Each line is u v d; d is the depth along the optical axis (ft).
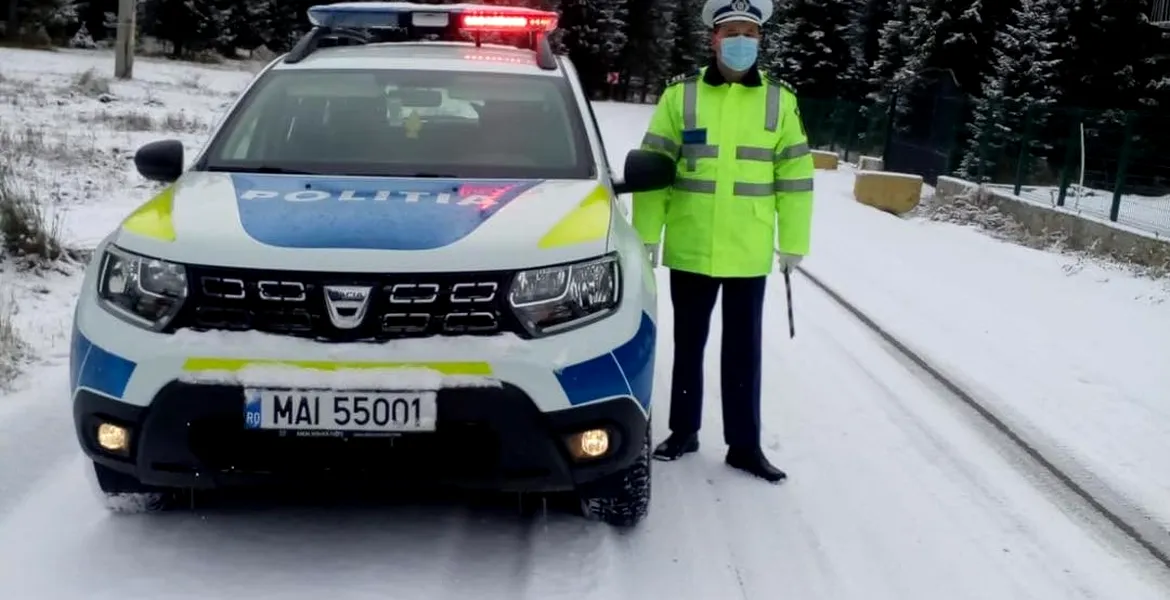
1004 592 11.98
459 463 10.60
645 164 13.69
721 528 13.07
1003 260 37.47
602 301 11.18
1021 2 80.89
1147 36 81.10
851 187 65.26
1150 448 17.16
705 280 14.60
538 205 12.10
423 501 13.21
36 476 13.51
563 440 10.66
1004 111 58.70
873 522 13.57
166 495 12.38
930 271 33.65
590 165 14.10
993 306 28.22
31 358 17.69
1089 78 80.59
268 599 10.62
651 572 11.80
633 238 12.98
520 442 10.52
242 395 10.26
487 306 10.61
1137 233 38.45
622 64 231.71
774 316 25.55
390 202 11.85
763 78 14.26
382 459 10.53
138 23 159.12
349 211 11.48
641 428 11.35
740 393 14.66
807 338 23.38
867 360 21.70
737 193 14.12
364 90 15.20
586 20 209.05
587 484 12.04
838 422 17.51
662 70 237.66
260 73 15.75
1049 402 19.25
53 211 30.19
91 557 11.40
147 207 12.32
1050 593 12.06
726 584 11.65
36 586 10.75
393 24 18.52
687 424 15.23
